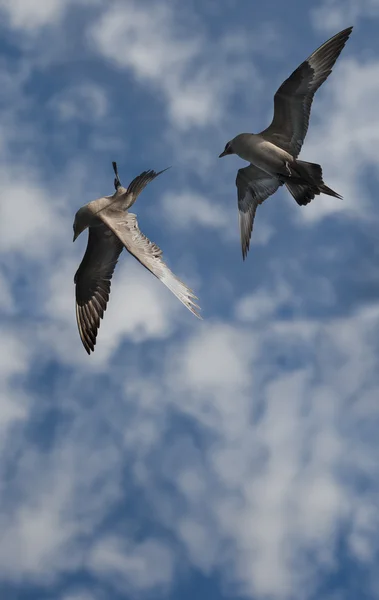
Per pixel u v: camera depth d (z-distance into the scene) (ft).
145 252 43.27
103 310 50.44
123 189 47.11
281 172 62.34
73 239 46.75
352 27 63.46
